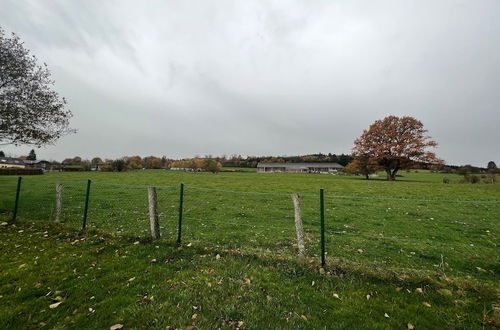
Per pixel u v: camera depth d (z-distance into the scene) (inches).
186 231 367.2
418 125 1994.3
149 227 381.1
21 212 451.2
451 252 299.1
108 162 3184.1
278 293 171.8
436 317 148.5
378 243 331.0
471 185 1433.3
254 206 610.2
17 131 467.2
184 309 150.6
